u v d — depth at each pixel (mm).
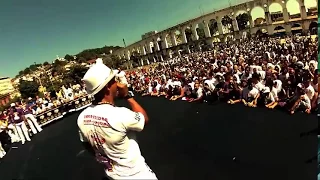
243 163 7348
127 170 2332
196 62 31875
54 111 25734
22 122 18797
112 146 2283
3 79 115875
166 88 21234
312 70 10391
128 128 2297
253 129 9656
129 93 2635
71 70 77625
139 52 113438
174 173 7660
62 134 17953
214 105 14383
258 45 38344
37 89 100438
